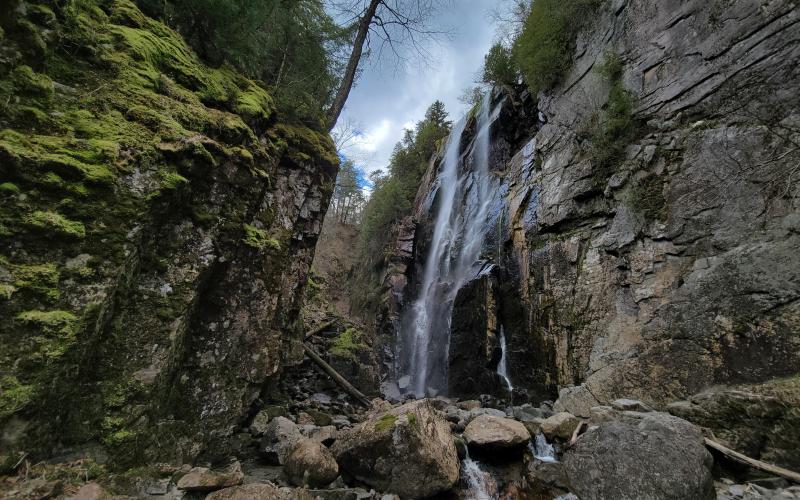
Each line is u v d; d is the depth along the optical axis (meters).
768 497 3.88
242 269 5.51
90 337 3.12
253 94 6.43
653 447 4.13
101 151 3.41
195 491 3.54
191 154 4.21
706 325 5.54
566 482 4.71
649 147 7.45
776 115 5.61
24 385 2.64
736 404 4.68
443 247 16.25
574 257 8.61
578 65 10.34
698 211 6.29
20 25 3.10
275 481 4.49
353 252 29.31
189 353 4.80
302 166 7.52
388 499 4.25
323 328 13.65
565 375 7.99
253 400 5.79
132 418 3.55
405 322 16.05
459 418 7.30
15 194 2.83
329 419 7.17
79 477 2.97
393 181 24.02
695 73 7.02
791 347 4.61
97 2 4.42
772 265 5.03
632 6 8.80
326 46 9.77
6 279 2.69
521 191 11.64
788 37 5.71
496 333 10.54
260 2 6.28
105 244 3.30
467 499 4.58
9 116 3.00
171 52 4.96
